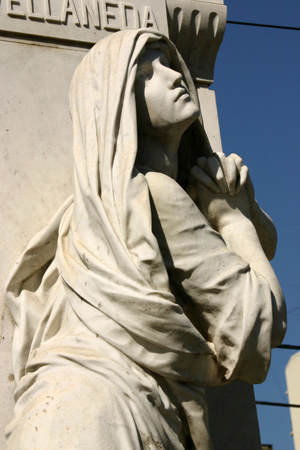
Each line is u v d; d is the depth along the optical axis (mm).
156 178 3412
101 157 3398
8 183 3818
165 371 3174
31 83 4020
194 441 3266
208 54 4449
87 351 3168
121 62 3504
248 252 3539
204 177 3625
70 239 3426
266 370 3307
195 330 3180
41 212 3807
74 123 3594
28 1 4109
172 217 3355
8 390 3521
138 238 3230
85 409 2977
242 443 3830
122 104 3445
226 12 4438
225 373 3303
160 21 4285
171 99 3557
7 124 3920
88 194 3350
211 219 3641
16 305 3604
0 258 3689
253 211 3748
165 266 3320
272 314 3291
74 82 3672
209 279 3307
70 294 3324
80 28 4148
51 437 2932
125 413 3018
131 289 3162
